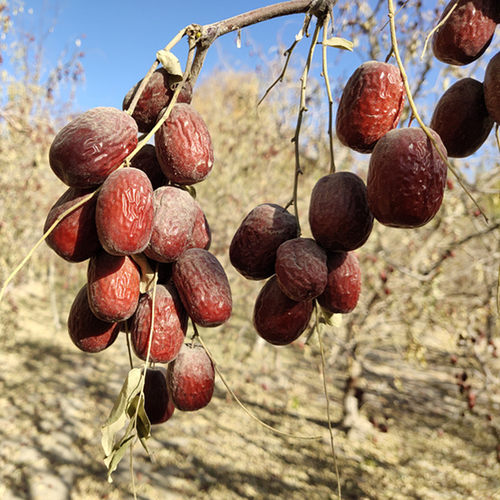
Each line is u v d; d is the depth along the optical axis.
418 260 6.83
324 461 7.47
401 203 1.04
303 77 1.29
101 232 1.06
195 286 1.20
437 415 9.27
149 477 6.43
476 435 8.18
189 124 1.18
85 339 1.26
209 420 8.43
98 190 1.10
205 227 1.36
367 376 10.47
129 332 1.25
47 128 8.69
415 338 6.45
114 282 1.14
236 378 10.16
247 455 7.37
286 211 1.33
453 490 6.64
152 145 1.30
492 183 6.10
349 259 1.29
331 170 1.28
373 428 8.55
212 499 6.09
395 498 6.50
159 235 1.15
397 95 1.21
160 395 1.34
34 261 10.34
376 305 6.79
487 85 1.13
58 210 1.12
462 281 7.34
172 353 1.21
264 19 1.18
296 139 1.32
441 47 1.23
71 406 8.29
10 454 6.55
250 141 10.11
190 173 1.19
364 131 1.20
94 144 1.06
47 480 6.08
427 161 1.04
